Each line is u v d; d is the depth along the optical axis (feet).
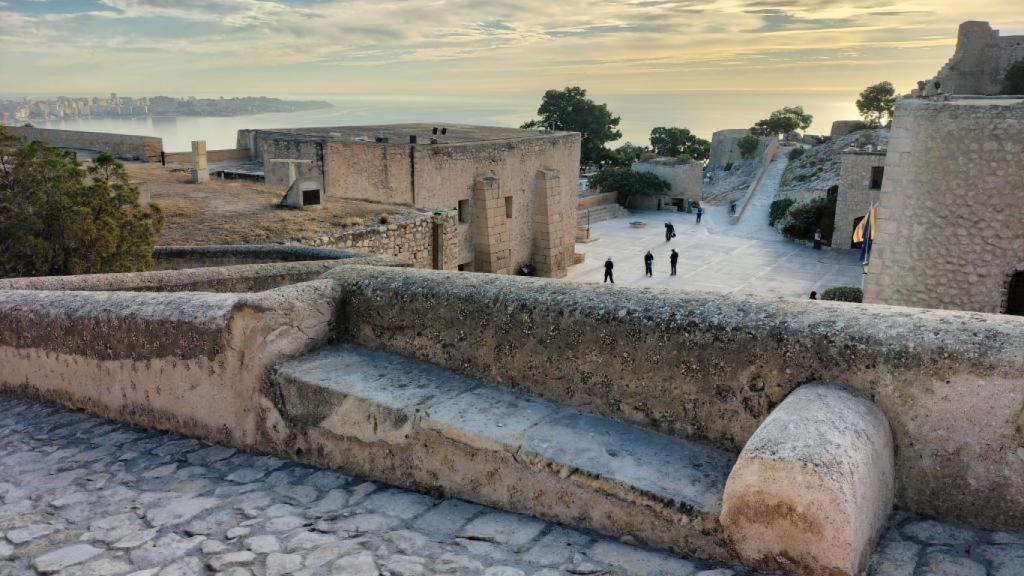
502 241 104.94
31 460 15.31
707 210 184.75
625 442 11.27
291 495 12.73
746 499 8.82
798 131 266.16
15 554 11.22
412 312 14.51
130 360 16.75
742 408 10.76
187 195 79.15
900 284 43.78
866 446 8.86
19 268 37.14
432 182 92.27
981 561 8.66
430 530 11.05
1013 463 9.05
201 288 26.84
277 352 14.56
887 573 8.58
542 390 12.83
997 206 40.22
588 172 239.91
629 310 11.88
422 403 12.68
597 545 10.13
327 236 63.72
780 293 100.27
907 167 42.27
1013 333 9.29
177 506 12.58
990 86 154.81
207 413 15.60
